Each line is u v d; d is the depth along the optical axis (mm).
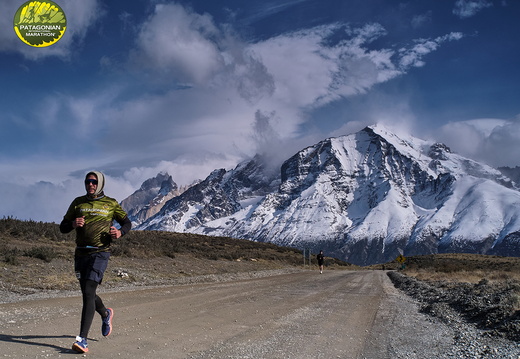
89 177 6863
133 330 8461
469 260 94750
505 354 7816
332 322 11117
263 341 8227
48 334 7461
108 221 6957
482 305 13867
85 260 6766
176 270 25906
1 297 12156
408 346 8664
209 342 7789
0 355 5750
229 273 30250
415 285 26906
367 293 20766
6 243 21672
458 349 8422
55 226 28812
